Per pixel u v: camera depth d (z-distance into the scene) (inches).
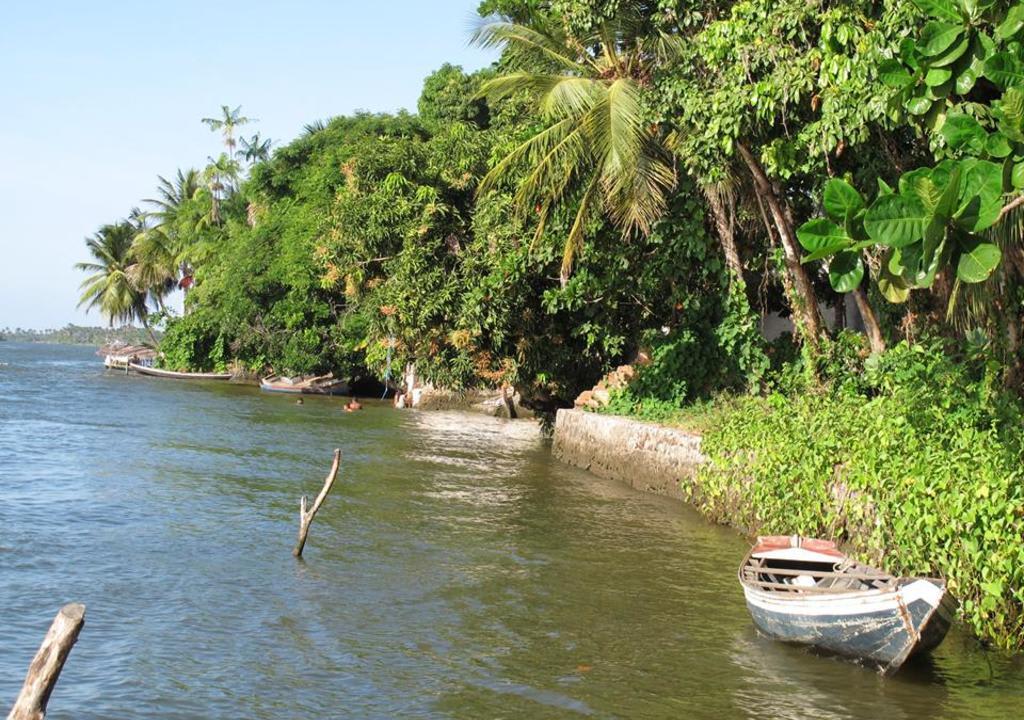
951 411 541.3
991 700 332.8
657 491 768.3
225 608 438.6
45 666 170.1
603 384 978.1
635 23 772.0
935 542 395.9
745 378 844.6
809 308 751.7
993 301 550.3
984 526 370.9
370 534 600.4
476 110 1717.5
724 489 638.5
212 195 2664.9
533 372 1029.8
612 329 940.0
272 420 1369.3
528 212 920.9
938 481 406.0
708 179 688.4
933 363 609.0
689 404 868.0
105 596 451.2
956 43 295.9
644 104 740.0
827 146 553.3
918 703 330.0
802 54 606.9
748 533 605.0
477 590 476.4
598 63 855.1
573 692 345.1
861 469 475.5
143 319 3002.0
